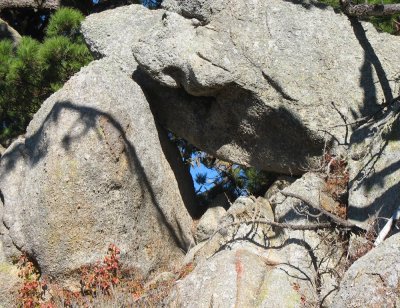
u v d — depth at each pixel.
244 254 4.70
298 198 4.82
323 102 5.42
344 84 5.48
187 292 4.59
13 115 7.07
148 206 5.35
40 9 8.17
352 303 3.77
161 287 4.92
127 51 5.86
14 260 5.25
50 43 6.53
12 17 8.59
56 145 5.17
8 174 5.54
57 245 5.10
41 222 5.12
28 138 5.48
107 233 5.16
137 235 5.27
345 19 5.65
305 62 5.48
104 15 6.05
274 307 4.41
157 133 5.57
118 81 5.41
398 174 4.78
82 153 5.13
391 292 3.70
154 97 5.81
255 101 5.43
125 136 5.27
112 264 5.12
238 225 5.00
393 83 5.49
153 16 6.01
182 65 5.39
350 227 4.73
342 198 5.12
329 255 4.71
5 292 5.18
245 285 4.50
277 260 4.72
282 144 5.52
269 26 5.52
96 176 5.12
